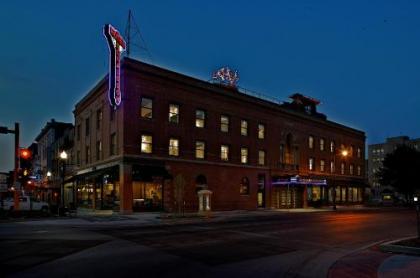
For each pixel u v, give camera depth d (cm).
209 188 3891
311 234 2022
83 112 4478
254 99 4478
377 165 15462
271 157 4672
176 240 1683
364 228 2359
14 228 2136
